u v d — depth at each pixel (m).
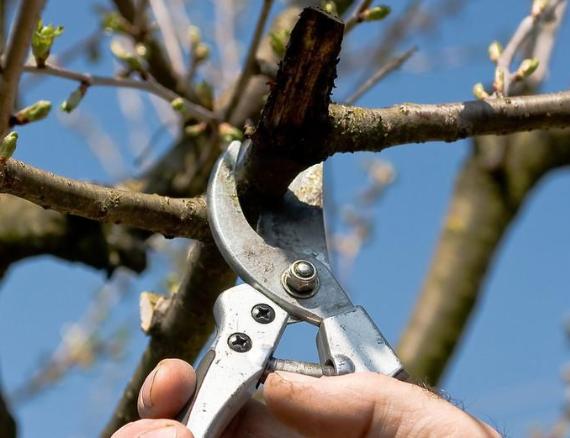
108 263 3.81
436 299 4.80
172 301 2.75
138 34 3.80
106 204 2.39
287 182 2.40
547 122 2.67
